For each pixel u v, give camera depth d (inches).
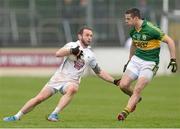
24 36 3307.1
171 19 3267.7
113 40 3289.9
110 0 3341.5
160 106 1814.7
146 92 2347.4
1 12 3331.7
